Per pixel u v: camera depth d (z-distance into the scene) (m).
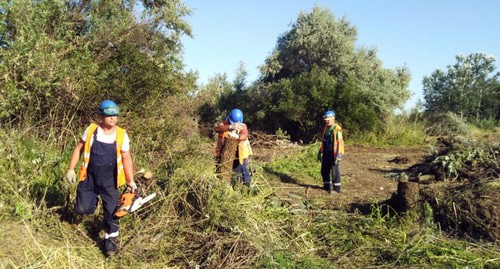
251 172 8.16
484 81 31.69
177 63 10.91
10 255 4.45
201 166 6.82
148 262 5.01
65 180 6.14
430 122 25.16
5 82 7.13
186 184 6.12
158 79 9.81
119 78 9.38
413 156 14.64
